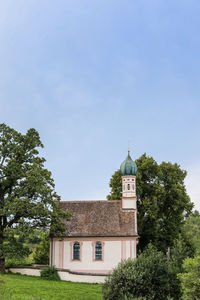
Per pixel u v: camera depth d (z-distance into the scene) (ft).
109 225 163.53
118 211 169.99
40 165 146.72
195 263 84.28
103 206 173.37
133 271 97.55
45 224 142.31
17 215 138.41
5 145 144.97
